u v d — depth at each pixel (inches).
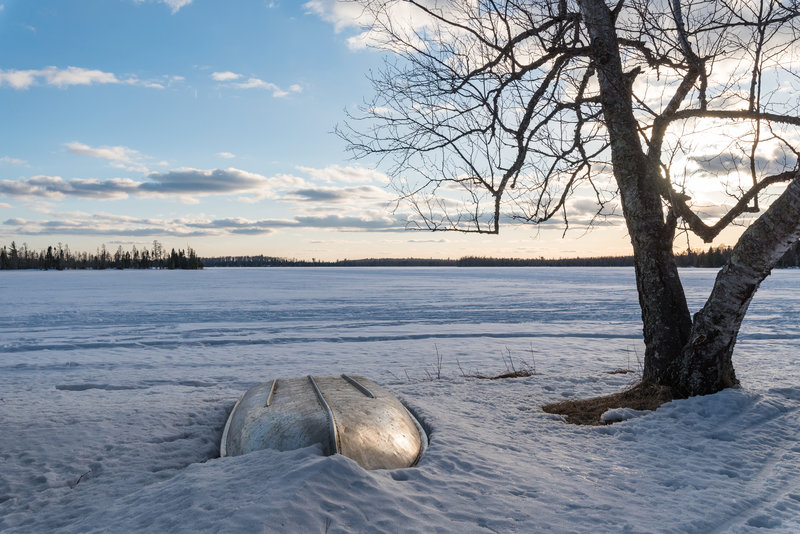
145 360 498.9
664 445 226.4
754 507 165.2
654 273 302.8
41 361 493.0
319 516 133.8
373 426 198.8
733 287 273.6
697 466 201.5
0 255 5944.9
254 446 193.5
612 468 197.9
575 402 302.8
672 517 153.0
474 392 329.1
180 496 152.0
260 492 144.9
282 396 235.0
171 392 360.8
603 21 284.2
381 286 1860.2
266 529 125.3
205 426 260.2
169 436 245.0
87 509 167.2
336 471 154.1
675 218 297.7
